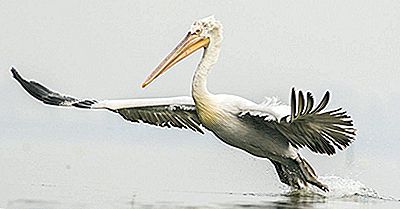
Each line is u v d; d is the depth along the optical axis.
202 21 17.23
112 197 15.43
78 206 14.23
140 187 17.02
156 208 14.32
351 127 15.45
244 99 16.72
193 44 17.23
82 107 17.84
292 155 16.94
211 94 16.89
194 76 17.00
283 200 15.92
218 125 16.81
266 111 16.25
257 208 14.67
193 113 17.86
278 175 17.56
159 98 17.88
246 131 16.73
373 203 16.22
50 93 18.05
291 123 15.80
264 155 17.11
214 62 17.11
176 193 16.30
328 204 15.67
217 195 16.25
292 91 15.03
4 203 14.31
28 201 14.59
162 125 18.30
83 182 17.47
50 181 17.39
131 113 18.20
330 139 15.92
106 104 17.80
